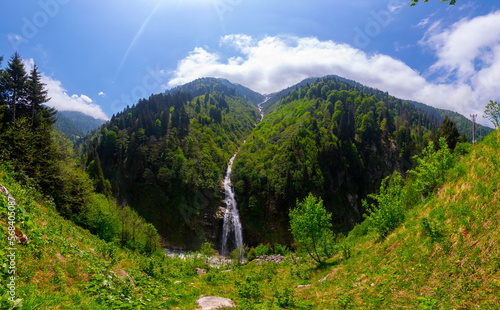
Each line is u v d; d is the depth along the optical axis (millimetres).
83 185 36219
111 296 7801
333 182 120750
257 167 120688
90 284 8133
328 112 164000
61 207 30219
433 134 77938
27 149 28516
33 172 28594
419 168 17750
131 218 39875
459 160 14969
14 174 20125
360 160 132125
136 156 108688
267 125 190875
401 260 10438
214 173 116938
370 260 13344
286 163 116562
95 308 6523
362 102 172625
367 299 9344
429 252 9203
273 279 19391
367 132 142750
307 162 115875
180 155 110688
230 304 10656
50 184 31141
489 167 9469
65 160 36531
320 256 23484
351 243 22250
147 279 12977
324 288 13422
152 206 100625
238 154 146250
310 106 182500
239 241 99688
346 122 136500
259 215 105125
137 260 17234
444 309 6371
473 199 9055
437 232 9406
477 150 11219
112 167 109312
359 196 123875
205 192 106125
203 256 43594
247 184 111562
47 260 7824
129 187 104062
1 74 39812
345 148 131625
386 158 137125
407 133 139500
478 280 6508
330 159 124438
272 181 110125
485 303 5695
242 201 108375
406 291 8492
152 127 124938
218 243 96875
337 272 15445
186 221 98625
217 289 14844
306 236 20984
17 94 41625
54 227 12812
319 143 128125
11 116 38938
